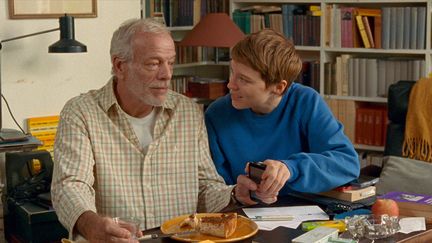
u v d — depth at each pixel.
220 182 2.26
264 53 2.08
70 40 3.48
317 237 1.69
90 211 1.81
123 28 2.08
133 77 2.05
